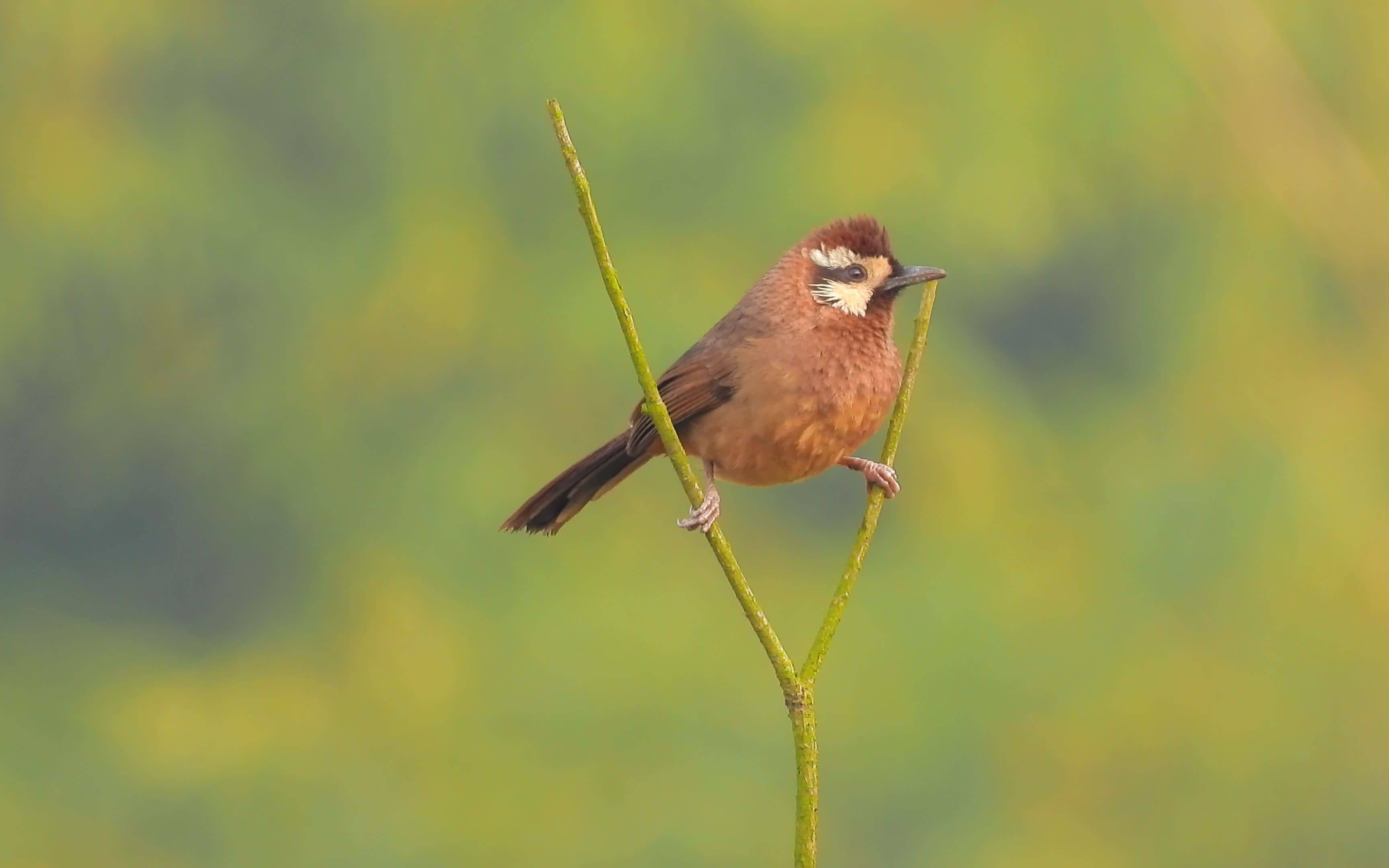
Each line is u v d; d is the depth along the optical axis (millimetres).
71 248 21969
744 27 22234
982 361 22047
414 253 22141
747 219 22016
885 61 22266
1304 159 19234
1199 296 22078
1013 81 22078
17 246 21906
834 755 18688
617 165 22094
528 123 22406
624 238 21906
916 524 20984
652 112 22000
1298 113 19297
